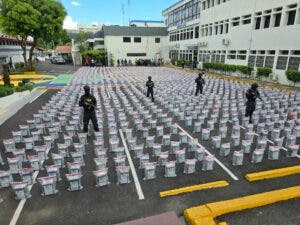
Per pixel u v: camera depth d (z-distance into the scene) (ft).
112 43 179.52
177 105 50.93
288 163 27.09
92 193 21.74
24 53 120.26
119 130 37.86
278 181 23.61
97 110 44.45
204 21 131.64
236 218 18.44
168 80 88.58
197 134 36.58
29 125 38.14
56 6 116.16
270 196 20.45
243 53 101.09
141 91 68.44
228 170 25.68
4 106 52.01
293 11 76.33
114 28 179.52
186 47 155.94
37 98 63.21
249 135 33.12
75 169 23.71
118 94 63.62
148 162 25.94
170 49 186.80
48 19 112.57
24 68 124.77
